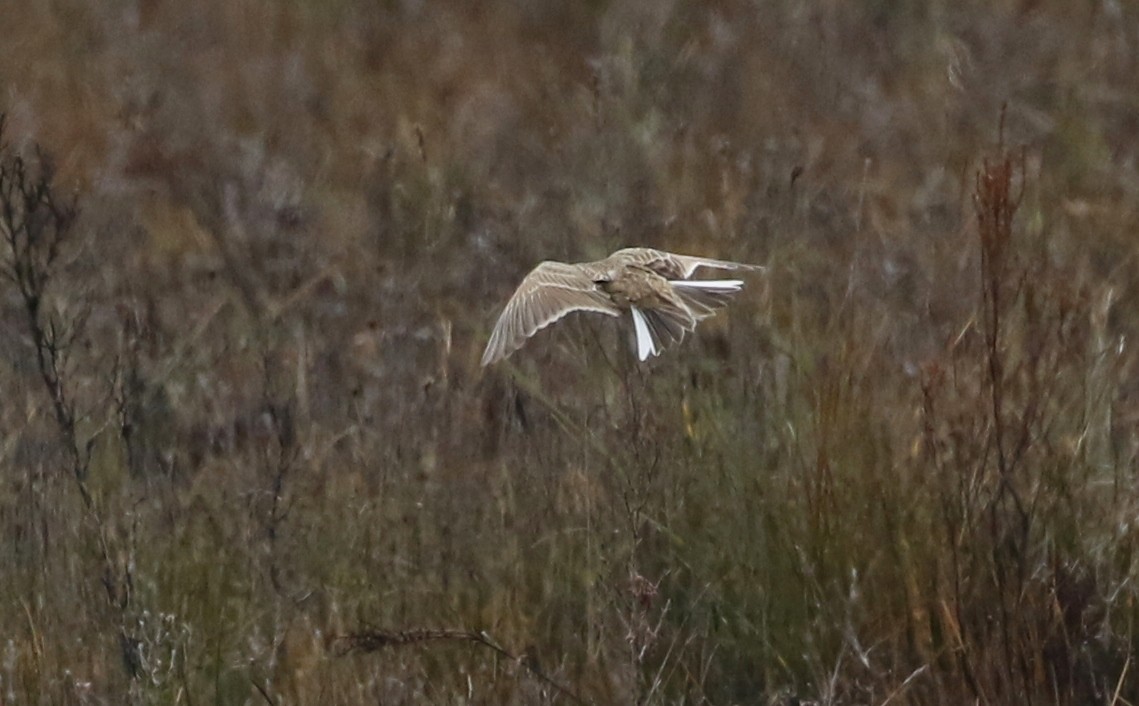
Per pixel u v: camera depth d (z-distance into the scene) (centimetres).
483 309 2038
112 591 1378
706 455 1527
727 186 2136
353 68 2919
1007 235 1387
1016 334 1630
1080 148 2425
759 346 1723
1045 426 1526
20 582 1509
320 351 1959
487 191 2403
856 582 1438
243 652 1444
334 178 2512
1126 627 1420
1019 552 1381
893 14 2902
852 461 1481
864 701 1394
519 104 2725
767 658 1431
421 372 1903
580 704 1384
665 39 2897
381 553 1541
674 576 1463
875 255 2056
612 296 1084
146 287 2153
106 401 1705
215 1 3141
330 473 1658
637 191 2262
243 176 2512
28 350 1892
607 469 1554
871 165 2420
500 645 1458
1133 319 1850
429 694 1417
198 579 1483
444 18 3086
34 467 1664
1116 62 2684
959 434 1423
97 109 2755
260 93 2831
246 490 1617
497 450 1702
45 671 1412
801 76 2725
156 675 1352
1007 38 2770
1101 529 1449
